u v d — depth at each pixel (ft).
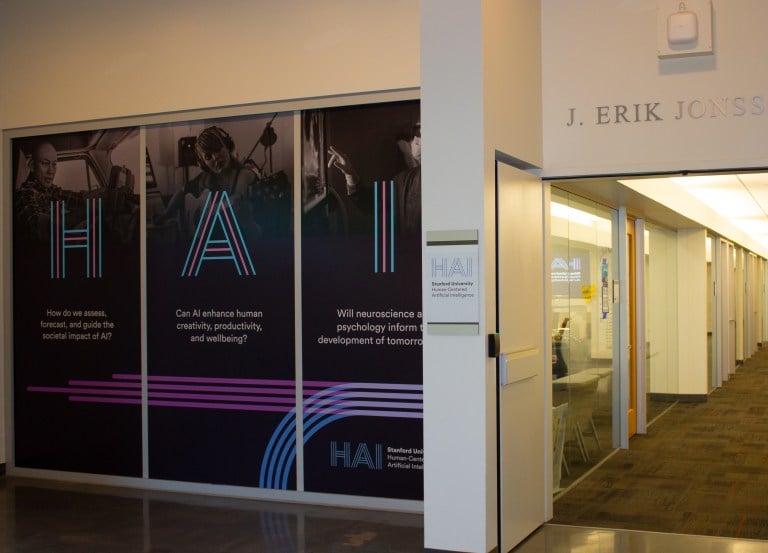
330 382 21.61
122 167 23.91
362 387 21.29
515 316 17.97
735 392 48.98
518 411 18.17
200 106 22.76
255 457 22.43
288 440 22.06
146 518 20.53
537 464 19.33
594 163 19.27
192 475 23.13
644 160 18.86
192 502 22.13
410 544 18.06
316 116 21.74
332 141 21.58
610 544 18.03
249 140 22.44
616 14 19.12
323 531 19.16
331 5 21.38
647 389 37.42
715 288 51.72
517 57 18.28
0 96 25.18
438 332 16.89
